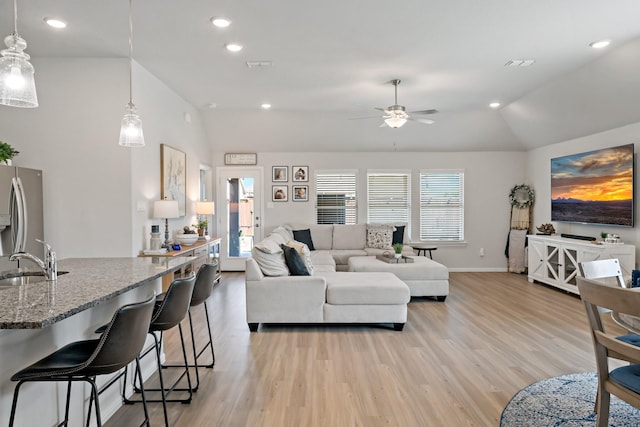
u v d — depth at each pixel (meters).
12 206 3.64
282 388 2.79
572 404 2.53
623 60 4.15
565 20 3.37
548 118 6.07
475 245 7.72
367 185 7.76
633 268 4.86
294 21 3.37
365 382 2.87
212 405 2.55
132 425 2.34
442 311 4.82
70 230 4.21
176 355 3.44
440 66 4.50
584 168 5.71
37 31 3.56
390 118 4.95
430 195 7.78
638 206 4.89
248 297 4.11
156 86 4.90
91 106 4.21
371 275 4.77
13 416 1.56
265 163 7.76
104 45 3.88
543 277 6.21
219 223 7.74
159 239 4.52
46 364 1.67
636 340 2.26
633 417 2.37
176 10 3.17
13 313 1.50
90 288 1.98
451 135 7.39
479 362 3.23
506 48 3.98
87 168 4.21
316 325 4.32
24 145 4.20
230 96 5.77
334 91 5.49
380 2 3.06
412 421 2.34
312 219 7.77
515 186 7.66
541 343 3.67
